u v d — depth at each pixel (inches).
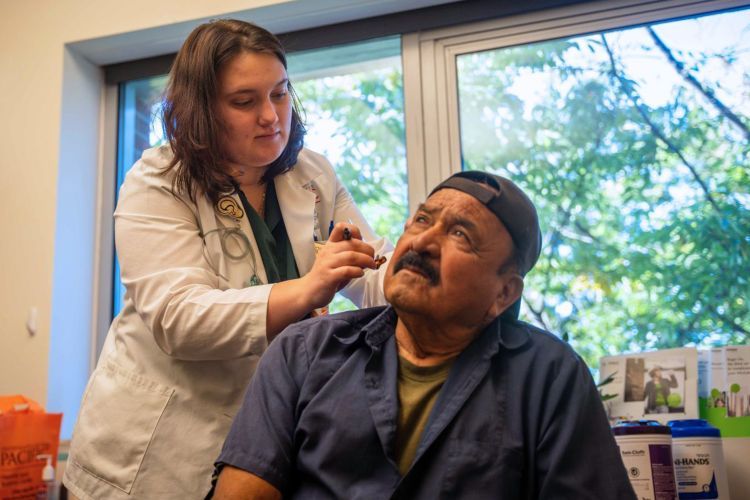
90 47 106.0
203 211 62.4
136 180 62.5
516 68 94.7
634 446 62.7
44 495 61.1
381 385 45.6
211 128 61.0
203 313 54.7
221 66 60.7
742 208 83.4
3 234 100.9
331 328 49.3
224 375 60.3
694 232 84.4
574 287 87.0
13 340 97.8
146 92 111.1
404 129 97.3
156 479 58.4
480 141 94.2
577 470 41.6
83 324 102.3
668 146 87.3
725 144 85.4
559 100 92.4
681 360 74.6
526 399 44.2
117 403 60.6
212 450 58.9
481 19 96.1
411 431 44.5
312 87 102.8
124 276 59.6
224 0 99.0
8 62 106.3
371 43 100.9
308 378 46.8
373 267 55.4
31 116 103.7
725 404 72.7
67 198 102.3
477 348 46.6
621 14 91.4
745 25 87.5
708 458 65.7
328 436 43.9
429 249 45.8
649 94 89.2
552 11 93.7
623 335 84.4
